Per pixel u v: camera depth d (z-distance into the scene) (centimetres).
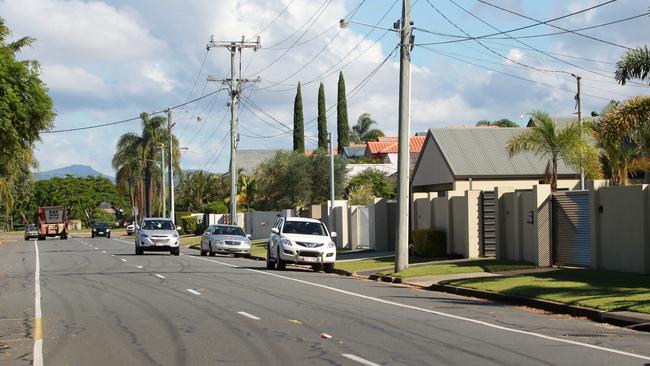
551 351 1127
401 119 2648
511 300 1880
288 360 1050
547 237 2558
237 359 1059
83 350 1141
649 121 2073
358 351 1119
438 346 1166
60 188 13238
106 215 13775
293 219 3084
